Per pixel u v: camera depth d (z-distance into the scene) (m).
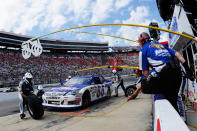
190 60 3.11
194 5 2.87
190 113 2.69
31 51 4.27
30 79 4.40
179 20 2.78
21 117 4.15
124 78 32.78
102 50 57.19
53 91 5.06
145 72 1.62
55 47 47.25
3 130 3.24
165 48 1.62
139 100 6.27
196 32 2.88
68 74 36.72
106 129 3.02
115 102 6.29
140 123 3.25
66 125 3.40
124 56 54.12
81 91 5.09
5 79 26.66
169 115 0.81
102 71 41.25
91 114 4.32
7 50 34.84
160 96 1.53
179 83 1.53
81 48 52.88
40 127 3.34
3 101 8.75
